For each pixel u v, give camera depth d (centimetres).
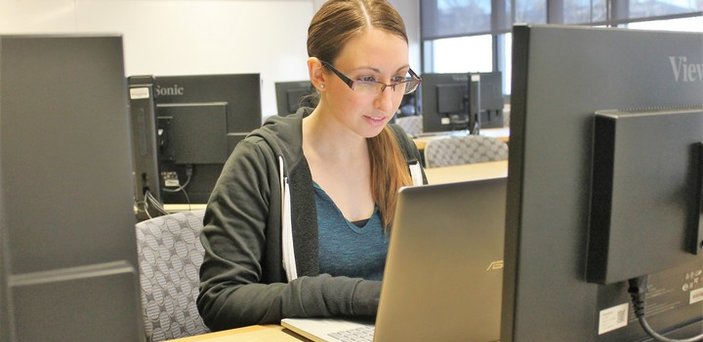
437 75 506
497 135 479
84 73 62
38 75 61
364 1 128
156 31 655
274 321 116
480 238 85
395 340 86
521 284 70
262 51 709
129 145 64
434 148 375
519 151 68
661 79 78
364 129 131
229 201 130
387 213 142
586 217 73
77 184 63
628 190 73
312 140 142
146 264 154
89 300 64
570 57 69
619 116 71
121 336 66
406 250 80
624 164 72
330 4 130
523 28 66
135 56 647
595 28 71
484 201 84
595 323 77
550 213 70
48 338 63
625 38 74
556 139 69
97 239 64
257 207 131
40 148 62
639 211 75
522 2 740
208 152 255
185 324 160
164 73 662
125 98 63
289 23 720
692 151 79
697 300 88
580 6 681
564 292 73
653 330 83
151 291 154
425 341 88
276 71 718
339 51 126
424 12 872
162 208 240
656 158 75
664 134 76
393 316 85
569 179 71
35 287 63
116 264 65
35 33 61
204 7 675
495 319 92
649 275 80
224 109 253
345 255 138
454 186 81
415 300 85
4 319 62
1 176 61
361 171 144
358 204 142
